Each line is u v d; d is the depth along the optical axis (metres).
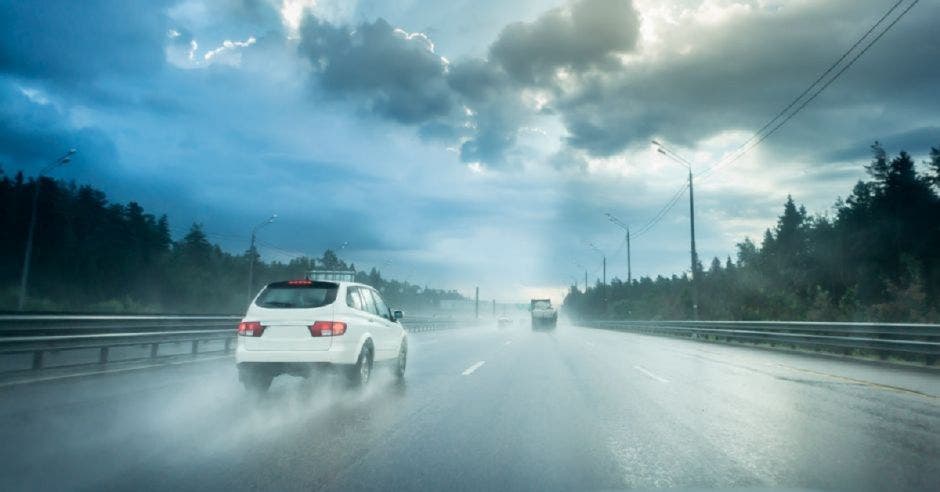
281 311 9.37
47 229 70.44
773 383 11.83
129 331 15.77
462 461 5.67
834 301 54.28
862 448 6.23
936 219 52.78
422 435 6.80
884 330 16.42
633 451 6.09
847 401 9.47
